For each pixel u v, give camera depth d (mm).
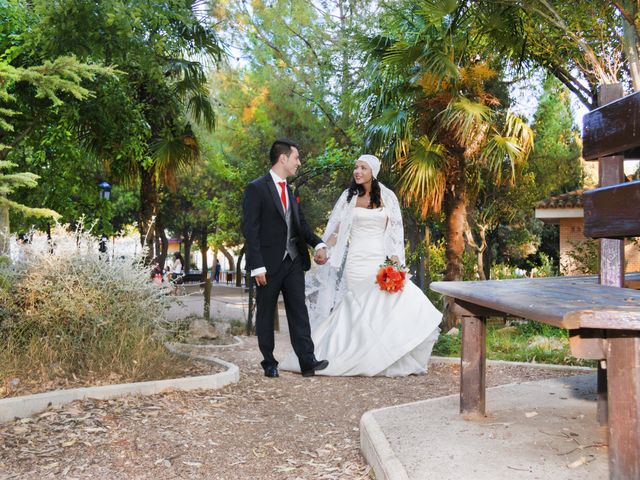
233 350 7160
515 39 9539
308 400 4469
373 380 5195
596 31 8398
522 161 9586
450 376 5371
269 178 5453
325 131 17766
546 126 18688
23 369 4535
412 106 9859
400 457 2670
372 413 3498
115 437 3461
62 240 5289
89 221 11383
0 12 6738
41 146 9656
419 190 9500
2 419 3691
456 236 10305
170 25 8773
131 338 5086
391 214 6004
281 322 12398
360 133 11297
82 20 6512
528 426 3160
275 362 5383
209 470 3012
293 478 2879
